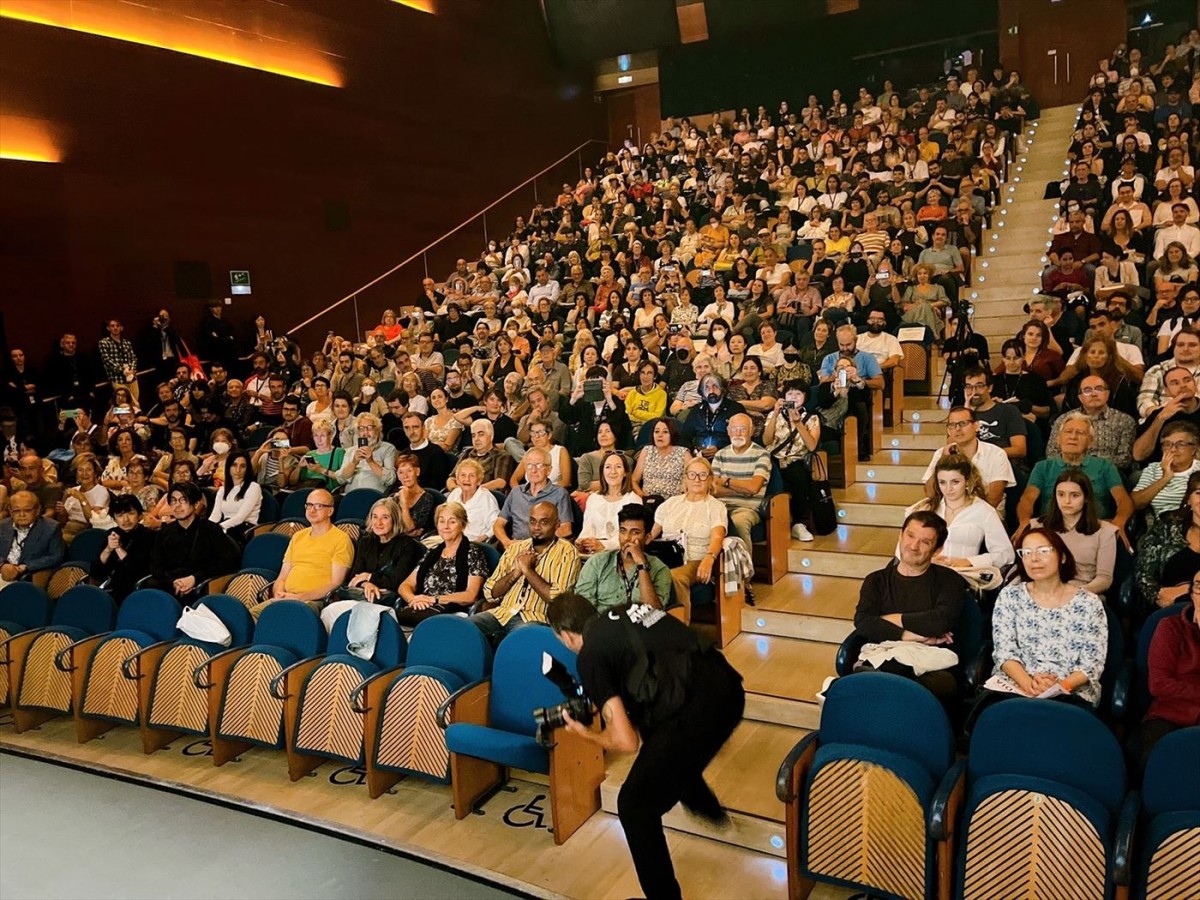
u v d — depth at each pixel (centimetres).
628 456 598
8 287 979
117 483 748
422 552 527
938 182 1072
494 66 1631
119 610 551
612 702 291
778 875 341
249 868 368
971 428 465
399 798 419
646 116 1897
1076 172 979
